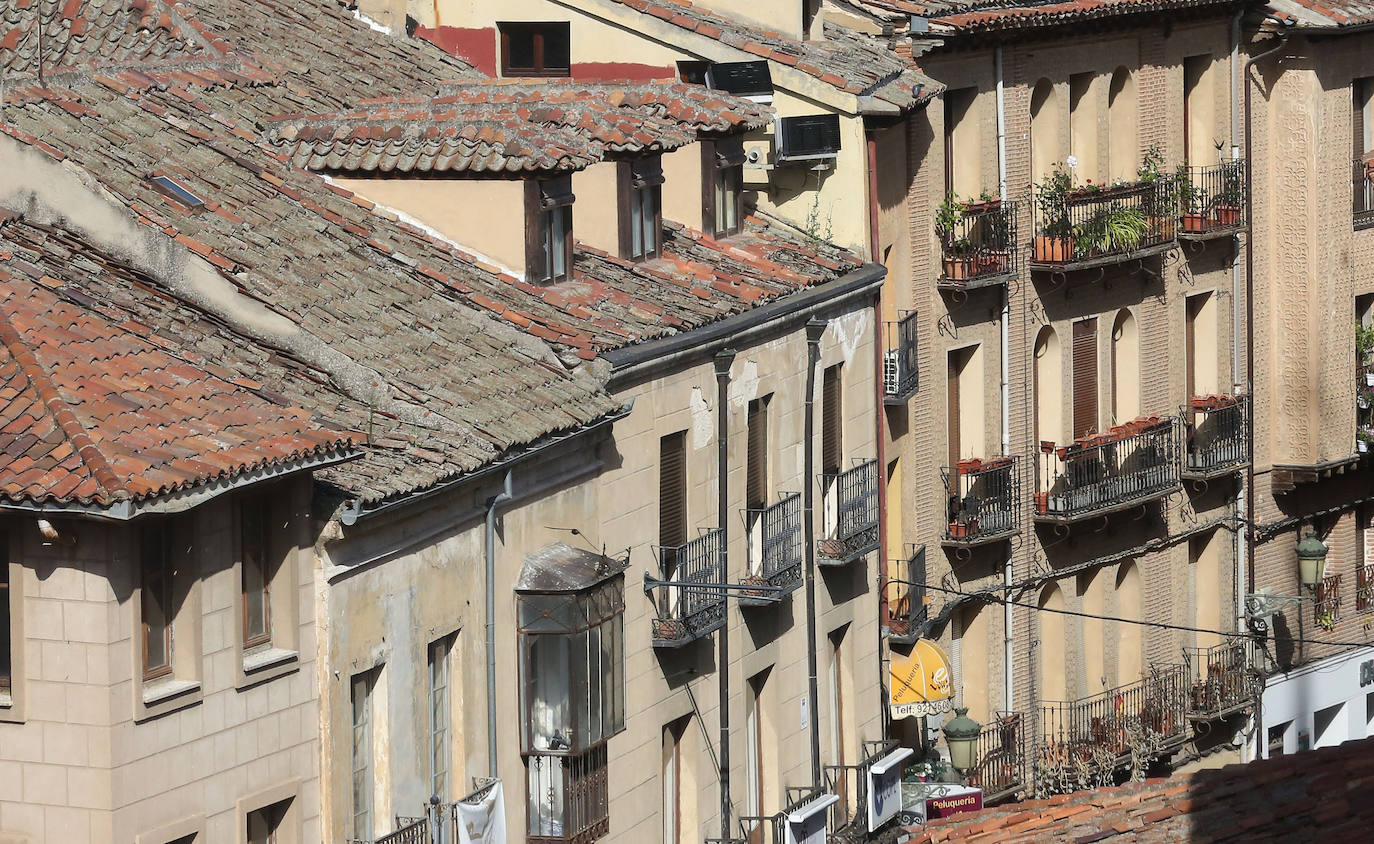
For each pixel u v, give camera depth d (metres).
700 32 119.19
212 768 74.94
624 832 98.31
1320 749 76.75
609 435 96.50
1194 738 150.12
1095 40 139.50
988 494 133.00
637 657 99.25
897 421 127.50
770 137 118.50
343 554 79.31
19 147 85.88
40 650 71.75
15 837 72.25
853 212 120.00
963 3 128.88
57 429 71.69
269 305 84.94
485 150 96.56
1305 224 154.12
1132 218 138.88
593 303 98.94
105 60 99.88
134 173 88.25
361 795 81.94
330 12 115.44
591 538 96.00
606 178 104.75
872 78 120.25
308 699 78.38
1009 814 80.94
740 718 107.69
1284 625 158.00
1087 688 143.62
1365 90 159.88
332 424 79.81
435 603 84.81
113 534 71.00
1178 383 148.12
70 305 78.44
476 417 85.50
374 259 92.44
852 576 118.69
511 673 90.62
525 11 121.62
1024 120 135.38
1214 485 151.38
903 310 127.75
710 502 104.56
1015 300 135.62
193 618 74.00
